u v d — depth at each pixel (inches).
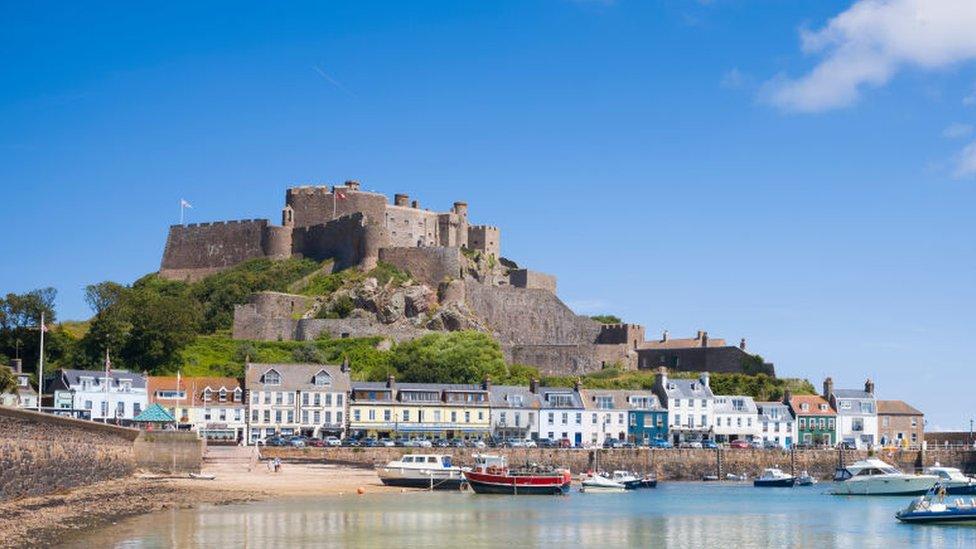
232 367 7544.3
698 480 6382.9
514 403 6919.3
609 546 3070.9
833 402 7662.4
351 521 3449.8
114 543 2650.1
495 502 4367.6
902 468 6865.2
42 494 3321.9
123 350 7347.4
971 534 3550.7
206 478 4650.6
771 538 3368.6
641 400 7244.1
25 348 7155.5
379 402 6668.3
